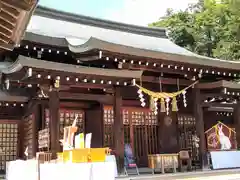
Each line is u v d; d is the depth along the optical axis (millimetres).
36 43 11195
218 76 14359
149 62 11484
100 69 10055
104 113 12789
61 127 12195
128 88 12594
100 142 12383
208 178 10094
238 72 14062
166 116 14039
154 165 11773
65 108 12391
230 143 13602
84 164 6773
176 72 12594
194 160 14742
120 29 17406
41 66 9070
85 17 16422
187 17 37156
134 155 13141
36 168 7551
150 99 12328
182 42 35781
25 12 4574
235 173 11344
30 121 12477
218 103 14984
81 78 9984
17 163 9031
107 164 6988
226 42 30641
